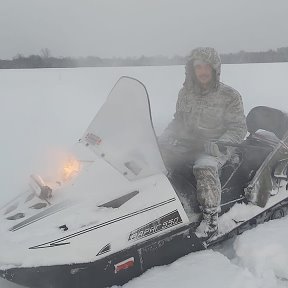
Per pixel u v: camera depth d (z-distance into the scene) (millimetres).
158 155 3111
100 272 2811
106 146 3293
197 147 3629
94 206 2895
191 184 3334
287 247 3186
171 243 3086
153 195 3008
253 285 2814
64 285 2744
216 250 3436
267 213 3742
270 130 4086
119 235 2824
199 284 2775
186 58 3662
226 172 3609
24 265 2576
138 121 3188
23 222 2826
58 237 2686
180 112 3834
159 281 2846
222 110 3553
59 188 3059
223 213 3447
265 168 3588
